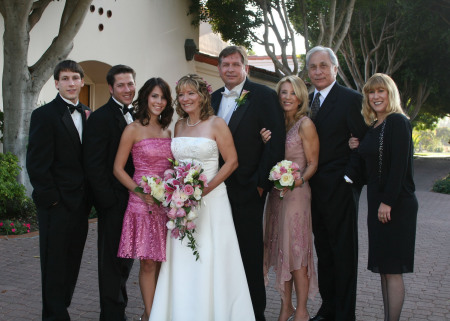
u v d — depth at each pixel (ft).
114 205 11.14
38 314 12.61
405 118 10.79
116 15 31.42
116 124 11.22
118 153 11.03
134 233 10.93
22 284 14.90
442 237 24.70
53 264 10.84
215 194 11.07
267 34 39.17
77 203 11.00
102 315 11.34
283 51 39.63
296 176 11.09
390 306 10.96
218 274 10.79
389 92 10.97
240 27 39.81
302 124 11.69
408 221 10.76
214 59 40.37
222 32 41.09
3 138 23.27
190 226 10.26
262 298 11.79
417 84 68.28
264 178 11.44
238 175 11.59
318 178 11.81
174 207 10.05
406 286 16.05
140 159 11.00
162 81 11.17
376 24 56.24
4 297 13.75
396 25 55.42
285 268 11.70
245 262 11.69
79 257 11.43
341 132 11.75
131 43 32.94
